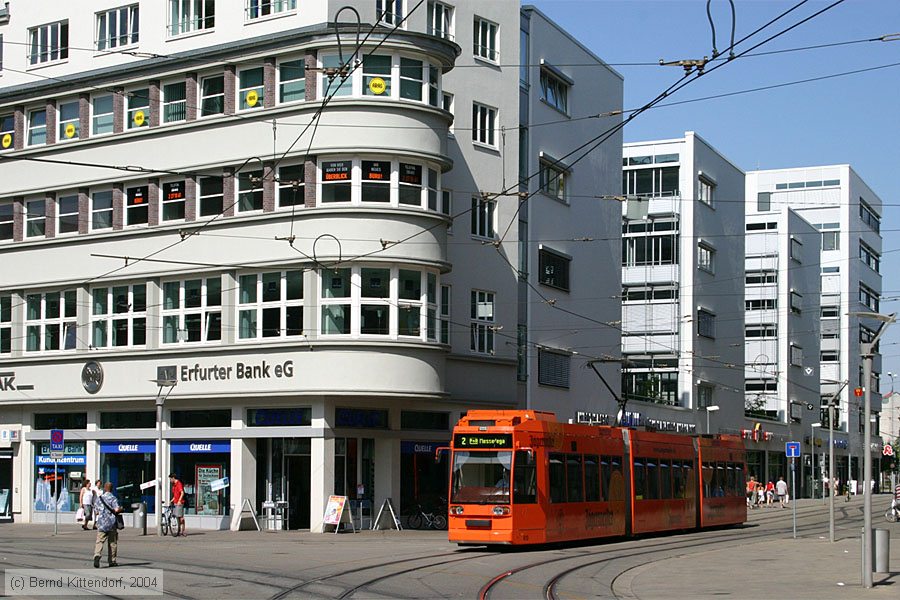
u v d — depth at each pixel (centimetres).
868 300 11875
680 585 2275
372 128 3794
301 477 3922
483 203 4512
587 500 3344
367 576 2286
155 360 4109
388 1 4041
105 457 4284
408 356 3816
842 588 2173
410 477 4150
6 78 4512
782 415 9100
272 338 3891
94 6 4328
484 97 4541
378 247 3784
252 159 3922
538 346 4997
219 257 3981
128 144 4197
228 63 3997
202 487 4050
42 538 3447
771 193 11531
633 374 7419
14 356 4428
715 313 7756
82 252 4284
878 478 11738
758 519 5719
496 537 2980
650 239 7519
